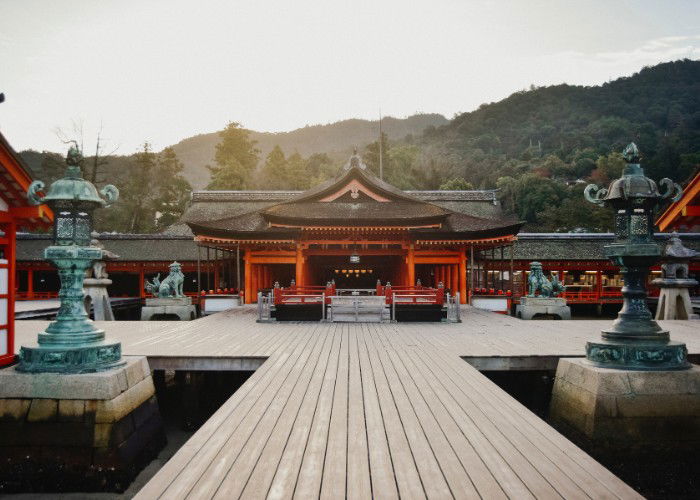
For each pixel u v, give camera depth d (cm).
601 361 966
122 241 4097
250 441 650
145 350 1333
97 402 894
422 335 1641
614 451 895
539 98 17038
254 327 1869
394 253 2942
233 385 1777
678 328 1838
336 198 3095
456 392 906
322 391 909
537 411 1491
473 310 2614
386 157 9062
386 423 727
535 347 1386
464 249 2922
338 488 511
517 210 8269
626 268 993
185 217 4712
